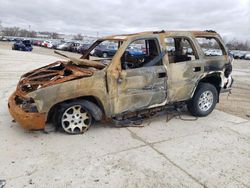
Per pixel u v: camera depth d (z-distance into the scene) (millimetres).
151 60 4949
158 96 4988
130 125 5023
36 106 4125
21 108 4277
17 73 11711
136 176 3377
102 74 4430
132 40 4668
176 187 3180
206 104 5766
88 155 3879
